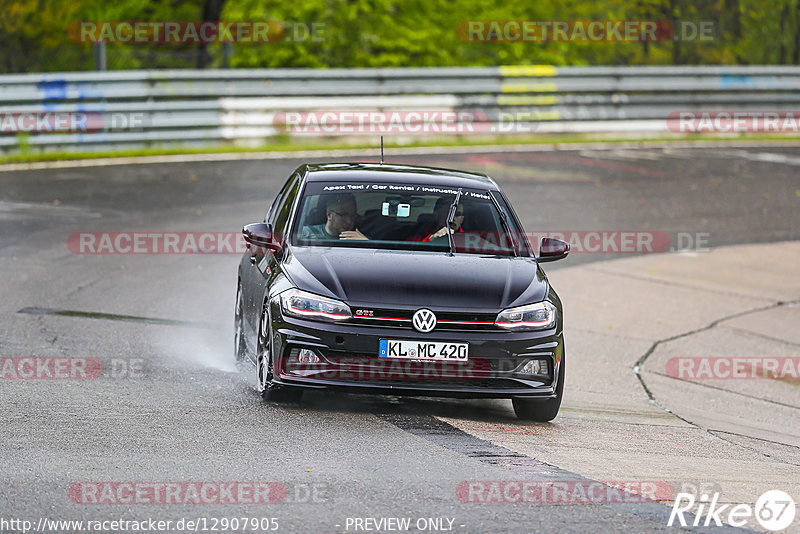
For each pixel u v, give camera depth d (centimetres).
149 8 11306
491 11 12344
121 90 7594
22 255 4578
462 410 2755
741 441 2850
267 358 2553
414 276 2580
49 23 9975
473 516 1839
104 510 1777
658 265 5328
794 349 4147
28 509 1759
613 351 3912
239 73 8062
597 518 1872
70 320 3547
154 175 6769
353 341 2450
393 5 12025
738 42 13800
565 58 12794
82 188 6231
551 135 9356
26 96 7169
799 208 6956
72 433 2220
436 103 8844
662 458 2444
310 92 8375
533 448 2380
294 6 11088
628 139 9588
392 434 2383
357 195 2903
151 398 2584
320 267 2595
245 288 3028
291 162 7444
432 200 2927
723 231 6156
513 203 6469
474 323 2489
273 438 2270
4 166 6825
